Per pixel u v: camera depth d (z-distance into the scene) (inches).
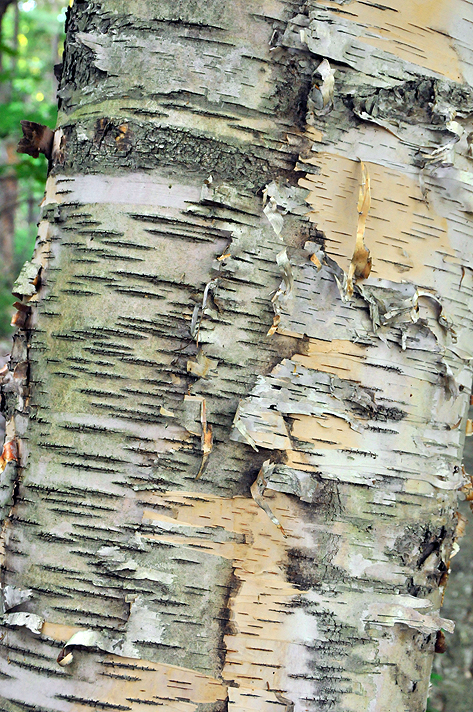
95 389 73.2
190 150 73.2
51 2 483.5
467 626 130.2
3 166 175.8
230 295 73.0
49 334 74.3
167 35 73.5
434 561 75.2
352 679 73.4
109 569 72.6
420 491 74.8
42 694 72.7
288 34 73.3
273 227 73.3
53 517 73.2
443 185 75.0
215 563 72.7
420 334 75.0
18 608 73.3
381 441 74.2
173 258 73.2
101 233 73.7
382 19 74.2
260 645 72.7
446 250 75.3
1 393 76.2
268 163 73.4
